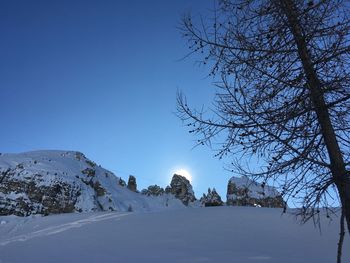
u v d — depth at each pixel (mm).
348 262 10859
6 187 82000
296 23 5016
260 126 4910
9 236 18297
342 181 4527
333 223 14516
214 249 12891
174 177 141875
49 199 83875
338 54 4793
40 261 12820
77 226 18594
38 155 106500
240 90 5039
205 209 19234
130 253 13016
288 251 12227
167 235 15188
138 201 124938
